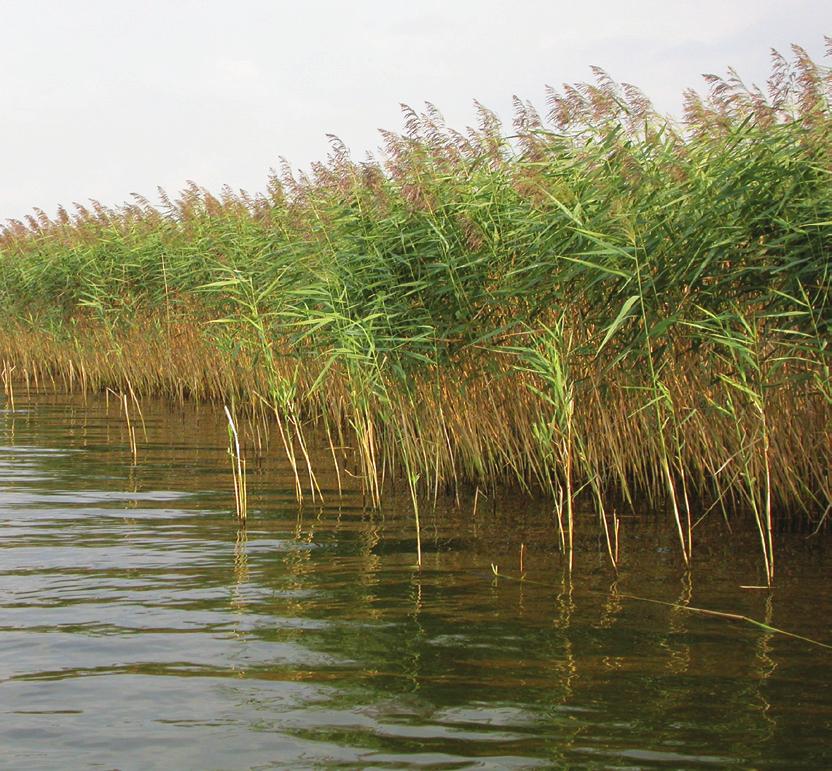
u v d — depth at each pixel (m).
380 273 8.35
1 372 19.42
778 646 4.29
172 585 5.20
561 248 6.99
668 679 3.87
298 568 5.60
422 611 4.78
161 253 14.50
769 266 6.34
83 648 4.18
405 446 8.17
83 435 11.28
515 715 3.50
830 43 6.49
